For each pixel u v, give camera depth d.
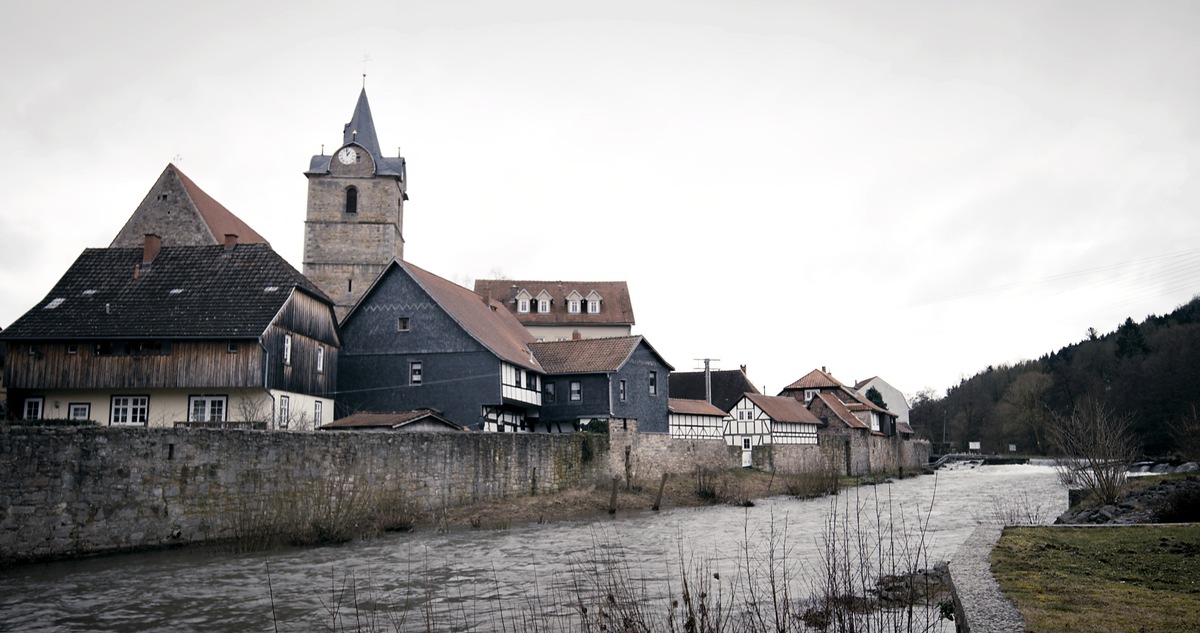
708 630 11.24
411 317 46.09
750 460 59.47
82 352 36.84
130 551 23.47
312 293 41.28
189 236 48.22
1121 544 14.30
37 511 21.83
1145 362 86.19
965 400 136.25
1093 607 9.46
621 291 76.75
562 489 40.31
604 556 22.48
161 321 37.06
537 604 16.23
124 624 15.23
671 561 21.45
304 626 14.98
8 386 36.62
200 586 18.67
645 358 52.53
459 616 15.49
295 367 40.09
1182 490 20.16
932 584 16.39
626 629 11.32
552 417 50.66
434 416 39.94
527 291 74.06
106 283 39.22
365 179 62.69
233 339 36.62
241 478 26.19
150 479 24.12
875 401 105.12
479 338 44.88
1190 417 47.47
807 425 68.56
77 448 22.72
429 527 29.98
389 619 15.38
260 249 40.88
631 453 46.25
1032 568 12.07
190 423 31.55
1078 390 101.75
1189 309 111.44
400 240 67.69
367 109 65.25
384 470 30.80
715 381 75.25
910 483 58.09
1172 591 10.40
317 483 28.16
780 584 17.48
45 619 15.62
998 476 66.75
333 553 23.69
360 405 45.91
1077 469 29.44
